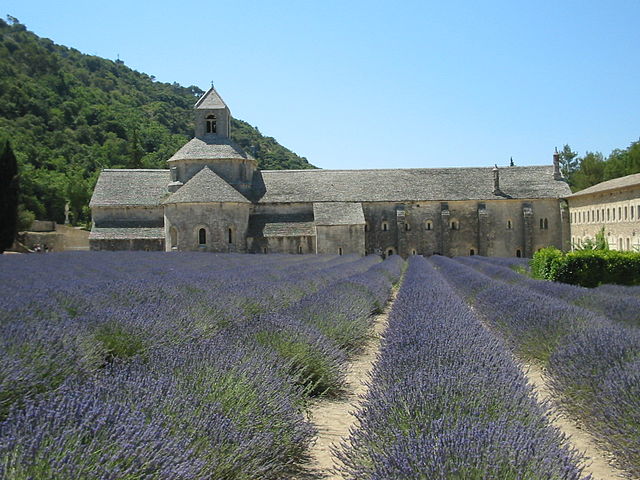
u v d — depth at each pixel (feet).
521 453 14.47
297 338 30.48
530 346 37.17
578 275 77.15
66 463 12.44
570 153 372.79
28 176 264.52
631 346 28.73
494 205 196.95
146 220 187.52
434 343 28.63
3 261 100.07
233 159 187.62
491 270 101.65
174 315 36.52
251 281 62.39
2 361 21.93
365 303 50.80
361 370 36.14
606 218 170.71
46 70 419.95
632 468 19.89
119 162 345.10
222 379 20.45
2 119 318.04
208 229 167.32
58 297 41.22
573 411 25.94
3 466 11.84
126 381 18.47
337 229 176.45
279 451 19.29
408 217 196.03
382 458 15.56
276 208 189.88
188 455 14.61
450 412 17.94
